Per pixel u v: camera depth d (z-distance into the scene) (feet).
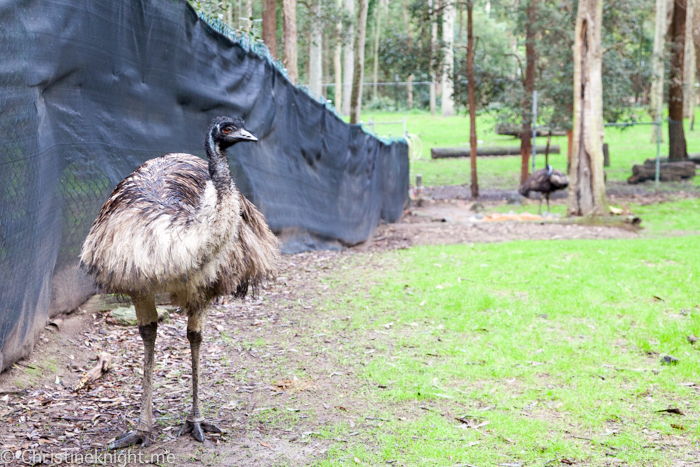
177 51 21.09
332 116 36.65
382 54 75.46
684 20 79.71
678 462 12.73
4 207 13.53
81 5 16.43
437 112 165.99
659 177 77.87
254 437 13.53
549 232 42.60
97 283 12.53
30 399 14.23
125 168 18.88
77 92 16.74
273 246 14.57
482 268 29.84
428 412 14.97
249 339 19.85
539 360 18.31
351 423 14.30
